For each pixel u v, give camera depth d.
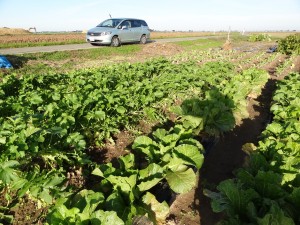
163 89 7.41
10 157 3.78
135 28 21.44
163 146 4.00
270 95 10.25
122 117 6.12
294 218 2.94
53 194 3.62
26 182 3.53
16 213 3.75
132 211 2.99
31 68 11.56
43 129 4.16
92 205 2.73
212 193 3.19
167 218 4.02
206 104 5.88
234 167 5.48
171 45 20.38
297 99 6.27
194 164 3.73
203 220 4.08
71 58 14.79
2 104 5.72
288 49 21.42
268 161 4.06
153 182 3.36
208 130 5.41
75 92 6.53
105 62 14.09
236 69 13.59
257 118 7.94
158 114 6.84
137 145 4.14
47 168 4.44
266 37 38.03
